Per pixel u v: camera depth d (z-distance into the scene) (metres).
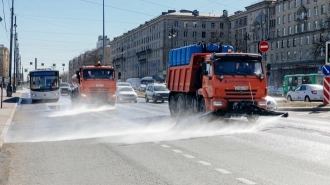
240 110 16.00
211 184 7.20
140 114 24.28
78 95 31.59
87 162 9.50
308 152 10.51
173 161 9.41
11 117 21.28
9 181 7.66
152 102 41.03
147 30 125.25
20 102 41.34
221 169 8.45
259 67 16.81
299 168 8.51
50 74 41.12
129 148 11.45
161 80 96.69
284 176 7.77
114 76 31.41
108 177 7.90
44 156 10.40
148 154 10.41
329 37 76.06
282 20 95.31
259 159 9.55
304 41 87.56
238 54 16.77
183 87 20.03
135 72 137.00
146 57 125.12
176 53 21.42
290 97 40.00
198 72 18.62
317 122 18.61
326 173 8.02
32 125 18.58
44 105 35.84
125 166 8.93
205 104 17.17
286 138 13.16
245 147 11.38
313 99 36.53
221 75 16.31
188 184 7.23
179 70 20.72
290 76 55.06
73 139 13.60
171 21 112.62
